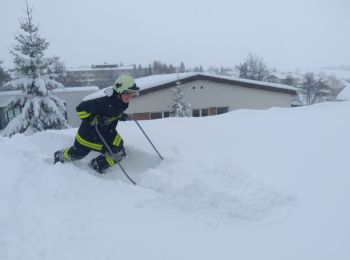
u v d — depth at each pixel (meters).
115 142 4.12
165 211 3.02
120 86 3.69
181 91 18.66
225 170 3.43
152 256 2.36
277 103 21.12
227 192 3.06
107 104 3.73
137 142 4.78
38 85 14.76
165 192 3.38
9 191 3.23
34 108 14.62
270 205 2.92
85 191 3.32
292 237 2.49
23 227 2.67
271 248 2.40
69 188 3.33
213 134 4.97
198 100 19.95
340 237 2.37
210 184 3.18
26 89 14.97
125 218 2.87
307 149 4.00
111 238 2.56
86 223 2.77
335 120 5.27
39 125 14.73
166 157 4.18
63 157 4.13
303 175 3.34
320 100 39.62
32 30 15.16
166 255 2.37
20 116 14.86
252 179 3.27
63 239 2.53
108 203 3.12
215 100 20.20
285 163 3.68
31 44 15.02
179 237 2.60
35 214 2.88
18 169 3.74
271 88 20.67
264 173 3.50
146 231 2.67
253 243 2.48
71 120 22.00
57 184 3.38
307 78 40.41
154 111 19.22
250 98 20.67
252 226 2.72
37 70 15.05
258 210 2.87
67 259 2.31
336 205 2.75
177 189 3.21
